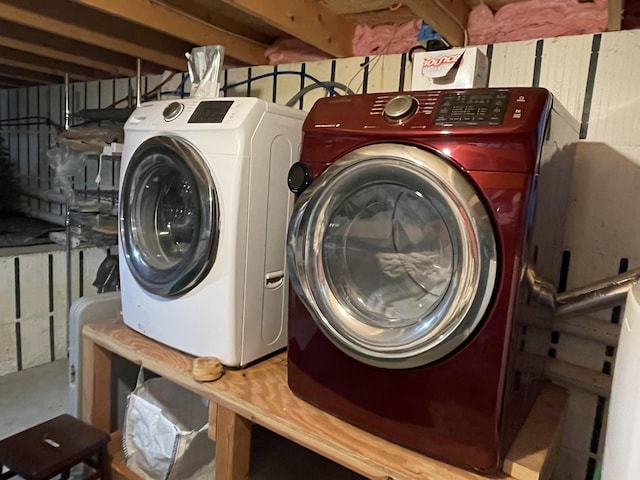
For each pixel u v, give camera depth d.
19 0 2.04
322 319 1.26
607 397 1.64
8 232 3.22
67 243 2.96
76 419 1.76
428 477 1.09
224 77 2.71
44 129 3.83
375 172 1.16
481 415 1.08
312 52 2.42
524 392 1.25
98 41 2.36
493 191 1.03
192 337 1.59
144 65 3.10
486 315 1.05
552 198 1.23
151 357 1.59
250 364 1.60
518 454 1.16
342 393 1.28
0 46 2.82
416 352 1.11
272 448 2.02
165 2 2.09
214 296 1.52
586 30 1.71
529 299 1.14
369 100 1.25
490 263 1.02
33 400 2.54
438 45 1.76
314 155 1.29
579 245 1.68
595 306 1.51
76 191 2.96
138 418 1.70
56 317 3.02
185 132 1.55
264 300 1.60
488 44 1.84
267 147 1.53
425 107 1.15
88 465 1.80
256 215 1.52
